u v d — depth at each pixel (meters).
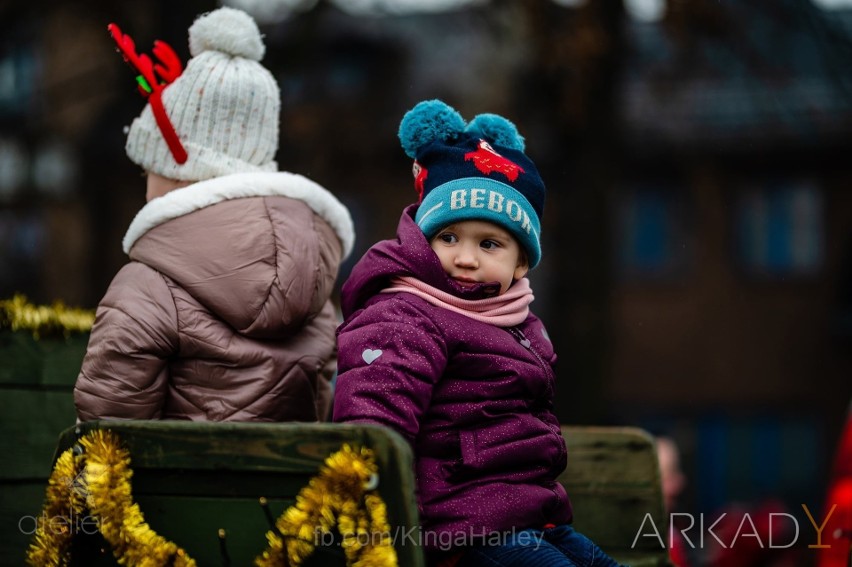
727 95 32.28
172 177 4.86
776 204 32.88
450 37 33.50
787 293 32.91
